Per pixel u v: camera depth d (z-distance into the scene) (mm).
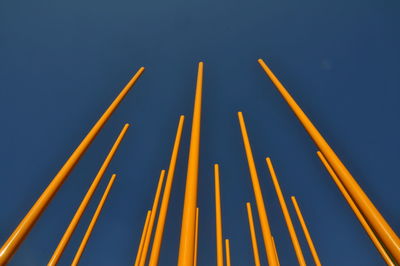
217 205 6707
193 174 2014
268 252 3455
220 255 6051
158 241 3715
